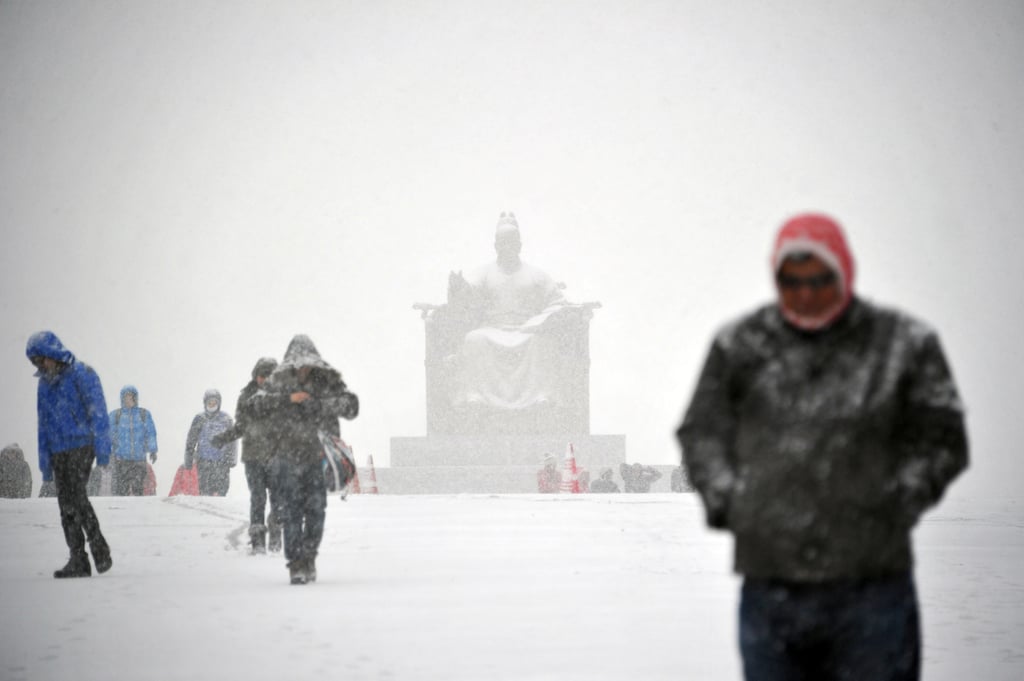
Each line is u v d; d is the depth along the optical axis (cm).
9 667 1869
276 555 3775
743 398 1126
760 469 1084
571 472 9450
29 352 3144
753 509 1076
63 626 2255
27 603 2570
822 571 1054
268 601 2584
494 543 3997
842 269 1094
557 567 3241
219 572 3262
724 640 2056
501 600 2566
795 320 1112
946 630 2170
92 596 2695
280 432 2945
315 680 1739
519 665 1841
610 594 2650
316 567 3312
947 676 1762
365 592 2731
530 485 10869
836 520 1057
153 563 3522
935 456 1084
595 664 1845
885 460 1077
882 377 1084
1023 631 2159
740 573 1087
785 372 1100
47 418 3156
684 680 1731
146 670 1834
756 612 1086
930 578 2962
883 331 1104
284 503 2945
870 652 1054
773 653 1080
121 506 5878
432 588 2794
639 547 3825
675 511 5506
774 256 1110
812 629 1064
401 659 1892
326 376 3017
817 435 1072
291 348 3056
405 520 5050
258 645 2033
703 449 1116
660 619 2286
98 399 3164
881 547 1059
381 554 3659
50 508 5834
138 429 7319
